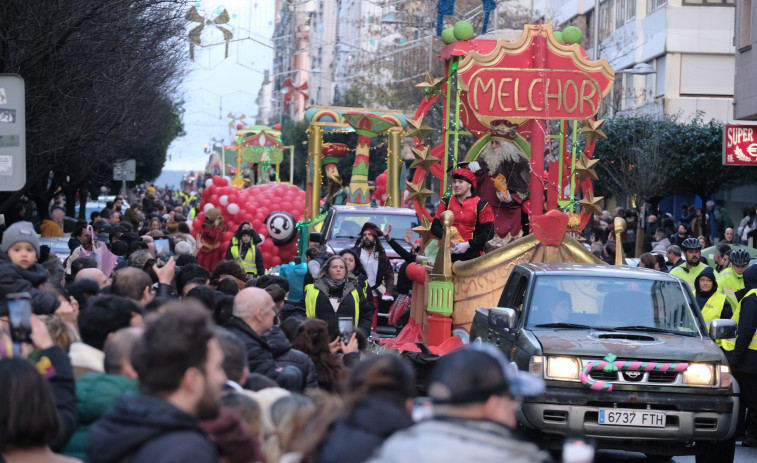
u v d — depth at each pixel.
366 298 16.03
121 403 4.69
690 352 11.39
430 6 57.47
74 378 6.20
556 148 26.52
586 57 17.12
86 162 36.25
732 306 15.61
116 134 25.75
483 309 14.75
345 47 91.56
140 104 23.78
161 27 20.08
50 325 6.90
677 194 49.34
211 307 9.42
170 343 4.71
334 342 10.04
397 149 33.25
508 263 15.91
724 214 40.66
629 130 45.12
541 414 11.16
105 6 17.64
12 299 6.18
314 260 18.72
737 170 45.09
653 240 38.12
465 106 18.92
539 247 15.97
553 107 17.06
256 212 32.19
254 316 8.43
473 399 4.33
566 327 12.26
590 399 11.16
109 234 22.48
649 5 57.16
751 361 13.86
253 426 5.88
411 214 27.50
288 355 8.85
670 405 11.21
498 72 16.94
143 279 9.02
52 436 5.04
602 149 45.00
